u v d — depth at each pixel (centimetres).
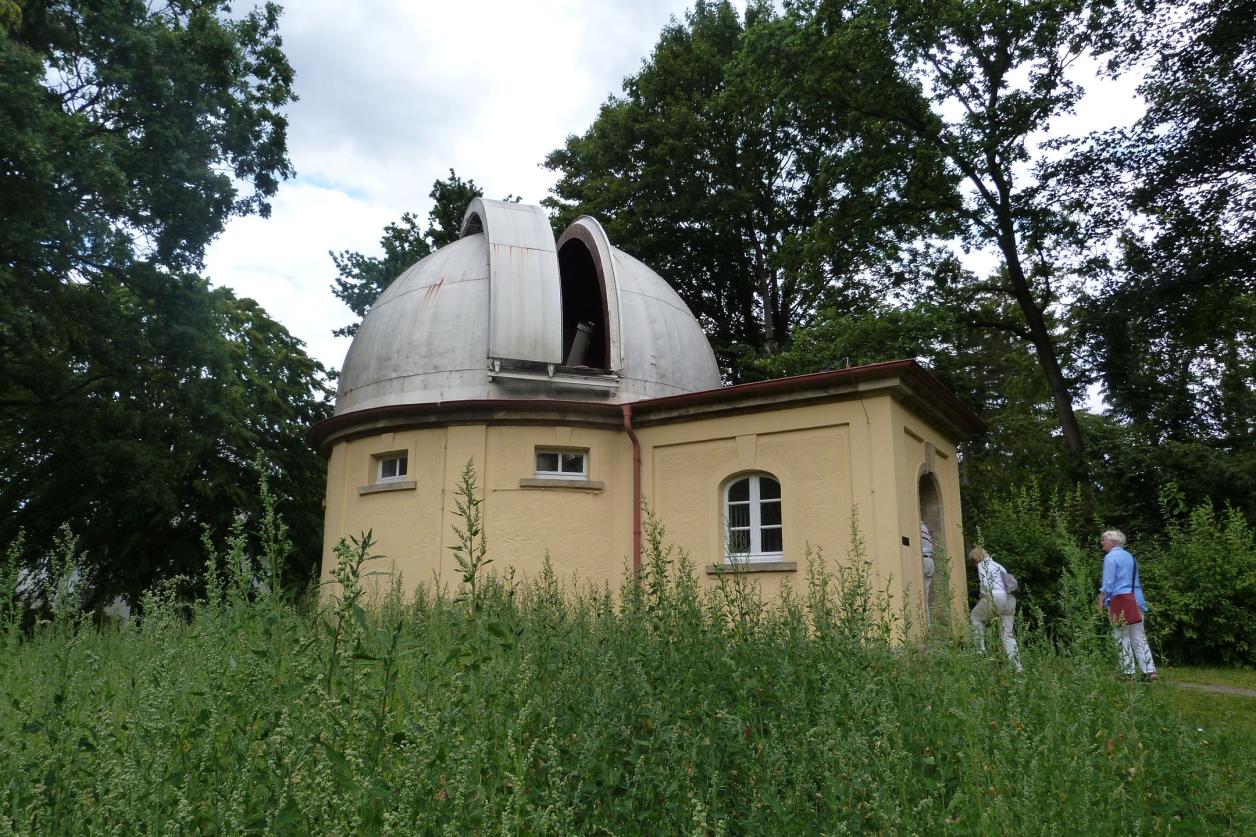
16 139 1422
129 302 1970
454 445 1391
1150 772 426
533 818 276
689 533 1325
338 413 1650
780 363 2216
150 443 2008
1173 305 2053
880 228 2286
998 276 2391
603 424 1423
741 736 351
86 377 2047
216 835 274
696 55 2938
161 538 2208
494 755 308
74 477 2002
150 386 2011
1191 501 1680
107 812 274
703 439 1347
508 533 1347
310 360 2872
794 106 2450
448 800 283
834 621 511
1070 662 462
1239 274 2005
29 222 1548
